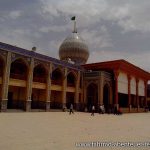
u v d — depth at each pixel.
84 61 36.75
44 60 24.52
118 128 11.18
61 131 8.98
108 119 17.77
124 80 33.09
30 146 5.73
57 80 27.38
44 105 24.86
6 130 8.55
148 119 19.78
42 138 7.02
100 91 29.03
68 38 36.91
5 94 20.28
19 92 24.45
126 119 18.86
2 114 17.23
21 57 21.94
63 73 27.28
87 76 30.56
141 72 38.75
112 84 31.58
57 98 27.77
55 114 20.62
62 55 36.44
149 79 42.91
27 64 22.61
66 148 5.65
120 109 30.38
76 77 29.55
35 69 26.62
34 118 14.91
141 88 39.81
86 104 30.14
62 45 36.66
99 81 29.31
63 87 27.12
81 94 30.38
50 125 11.13
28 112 21.55
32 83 23.27
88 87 31.47
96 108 29.08
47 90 24.83
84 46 36.47
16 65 24.64
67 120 14.69
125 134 8.87
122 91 32.34
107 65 31.77
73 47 35.62
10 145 5.78
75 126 11.23
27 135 7.53
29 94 22.69
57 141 6.59
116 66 30.88
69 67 28.25
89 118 17.78
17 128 9.29
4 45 20.27
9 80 21.17
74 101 29.19
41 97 25.52
